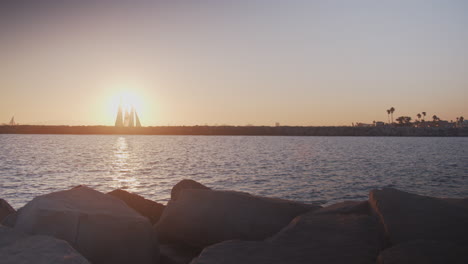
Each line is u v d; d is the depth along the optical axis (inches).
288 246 182.5
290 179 1016.9
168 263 229.1
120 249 201.9
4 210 266.2
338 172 1211.9
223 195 261.4
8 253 145.7
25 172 1178.0
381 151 2603.3
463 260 151.1
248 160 1718.8
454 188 910.4
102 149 2802.7
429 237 179.5
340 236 188.4
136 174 1157.7
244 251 178.4
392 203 209.9
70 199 224.4
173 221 257.4
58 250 149.9
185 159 1790.1
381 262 156.6
